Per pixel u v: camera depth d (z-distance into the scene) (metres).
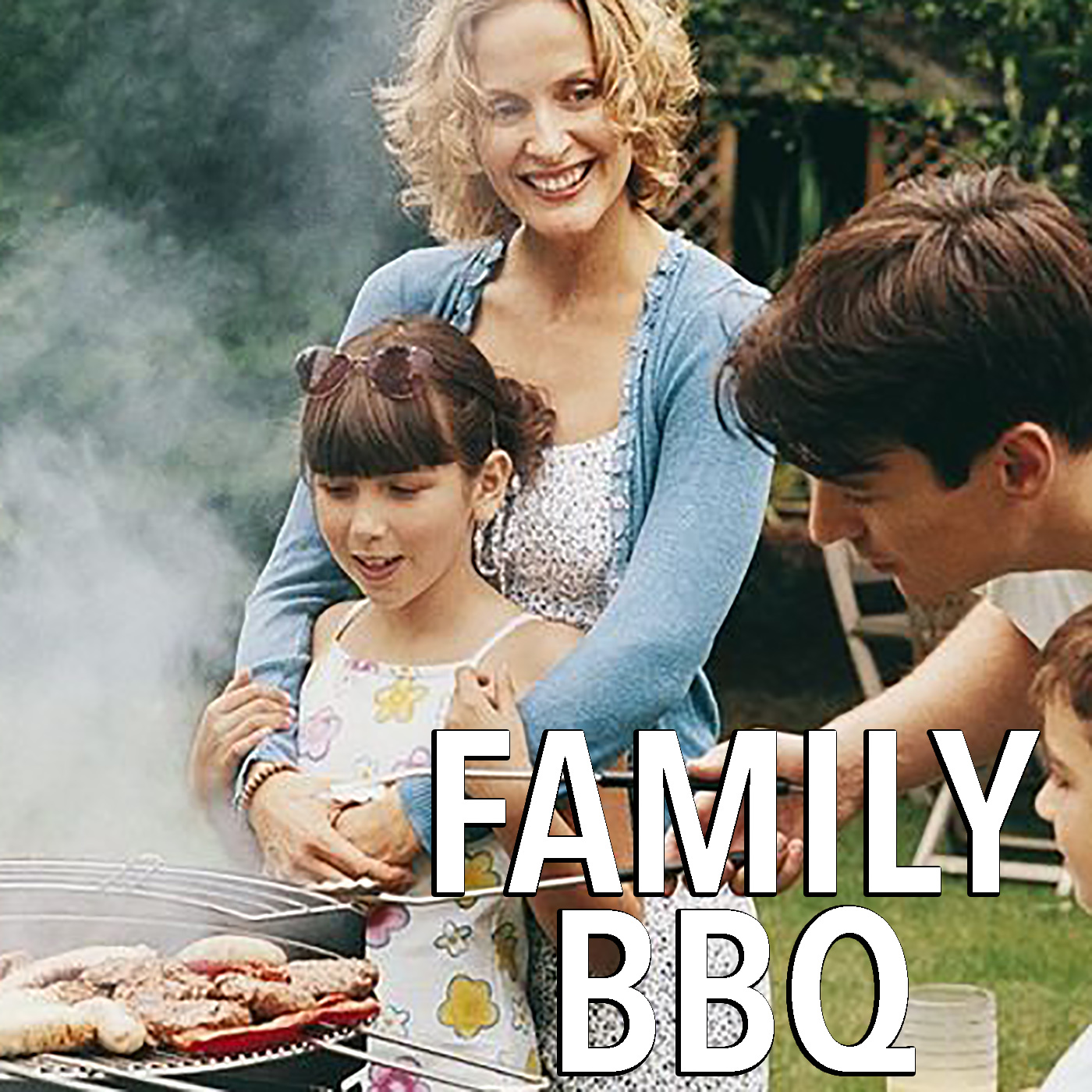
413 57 3.58
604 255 3.50
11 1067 2.60
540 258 3.56
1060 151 10.31
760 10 10.45
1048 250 2.44
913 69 10.43
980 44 10.28
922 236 2.46
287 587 3.71
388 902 3.21
